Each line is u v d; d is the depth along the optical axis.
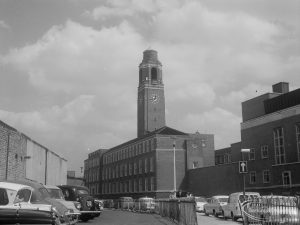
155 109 116.12
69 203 18.75
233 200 28.47
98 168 115.56
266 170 56.59
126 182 92.94
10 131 26.95
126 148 94.94
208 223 25.72
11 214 11.48
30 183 14.61
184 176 77.56
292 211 13.50
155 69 119.62
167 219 30.67
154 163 77.69
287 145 52.78
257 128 59.53
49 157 42.66
